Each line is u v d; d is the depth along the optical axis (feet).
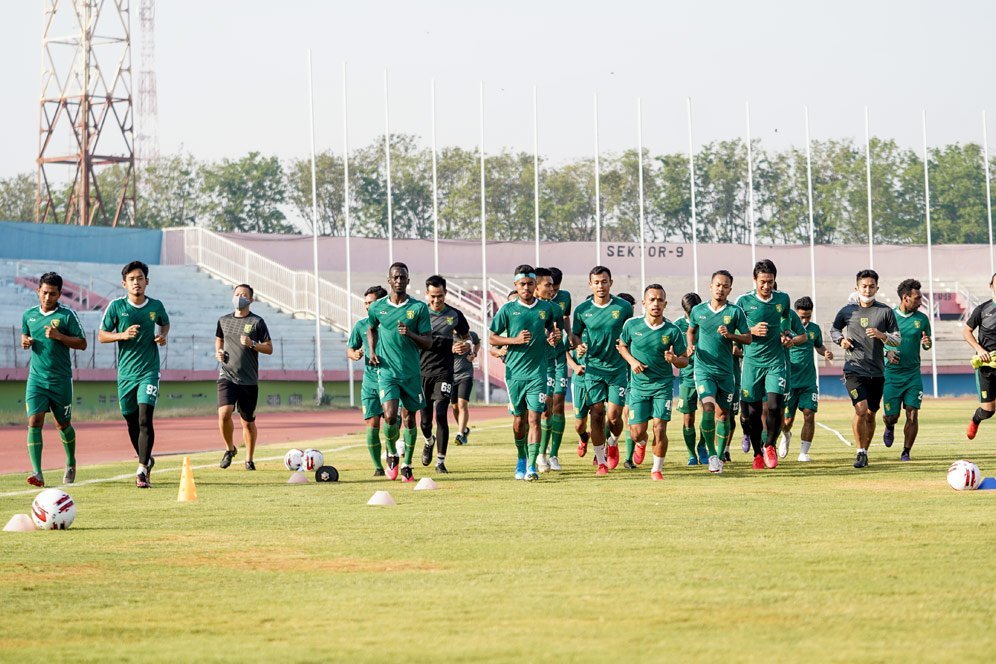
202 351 192.75
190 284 222.48
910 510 44.09
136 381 58.75
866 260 315.78
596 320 62.13
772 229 394.93
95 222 327.26
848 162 399.85
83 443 102.12
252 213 384.88
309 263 280.31
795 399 70.44
